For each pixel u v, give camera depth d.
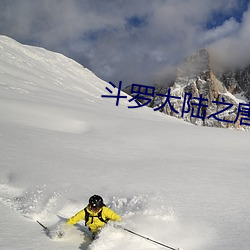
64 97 48.81
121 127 25.22
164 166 12.59
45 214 6.65
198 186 9.47
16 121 22.06
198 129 26.00
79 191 8.45
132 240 5.26
